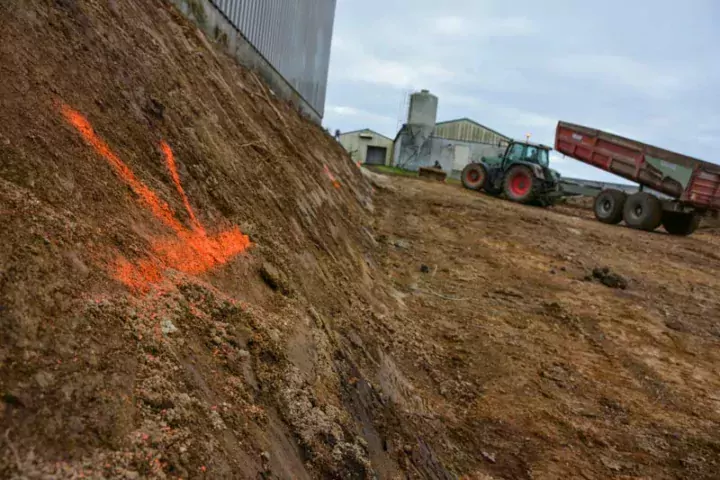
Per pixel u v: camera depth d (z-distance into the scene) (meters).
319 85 14.94
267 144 5.38
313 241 4.68
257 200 3.89
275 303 2.88
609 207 15.51
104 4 3.33
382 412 3.03
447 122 36.19
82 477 1.11
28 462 1.06
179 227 2.53
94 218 1.95
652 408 4.54
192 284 2.21
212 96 4.52
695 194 13.45
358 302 4.60
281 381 2.18
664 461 3.74
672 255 11.29
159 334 1.72
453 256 8.92
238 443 1.62
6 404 1.13
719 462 3.80
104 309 1.60
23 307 1.34
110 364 1.44
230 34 7.12
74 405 1.25
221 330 2.10
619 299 7.67
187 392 1.61
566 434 3.91
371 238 8.52
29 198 1.69
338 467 2.05
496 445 3.61
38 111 2.05
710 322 7.07
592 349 5.72
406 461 2.74
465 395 4.21
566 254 10.16
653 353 5.80
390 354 4.18
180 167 3.00
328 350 2.91
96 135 2.35
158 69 3.54
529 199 17.77
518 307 6.73
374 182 17.45
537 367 4.99
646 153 14.64
